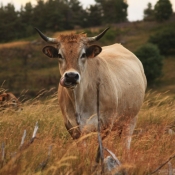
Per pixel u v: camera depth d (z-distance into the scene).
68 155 11.66
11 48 149.25
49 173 10.85
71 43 13.44
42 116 17.22
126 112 15.70
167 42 150.38
